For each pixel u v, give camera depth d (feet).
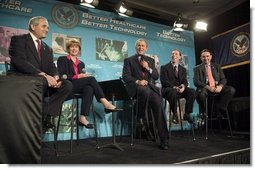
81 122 9.13
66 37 13.29
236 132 13.24
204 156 7.65
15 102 5.74
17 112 5.73
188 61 17.35
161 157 7.55
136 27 15.61
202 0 15.78
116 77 14.42
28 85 5.88
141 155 7.89
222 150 8.71
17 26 12.10
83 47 13.69
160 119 9.28
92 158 7.46
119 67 14.60
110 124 13.65
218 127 15.38
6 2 11.96
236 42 15.99
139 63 11.08
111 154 8.08
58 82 8.28
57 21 13.15
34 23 8.95
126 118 13.98
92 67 13.79
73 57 10.94
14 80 5.81
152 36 16.16
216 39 17.54
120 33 14.98
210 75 13.00
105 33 14.47
